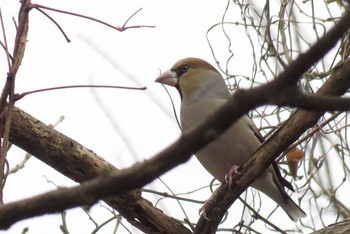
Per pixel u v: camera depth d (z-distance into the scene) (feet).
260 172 25.90
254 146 30.86
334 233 25.49
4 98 20.61
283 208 31.78
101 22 21.25
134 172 11.03
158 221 27.20
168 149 10.94
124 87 21.07
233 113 10.82
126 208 26.55
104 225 28.35
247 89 10.89
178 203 29.37
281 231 30.40
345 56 29.96
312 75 30.94
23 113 24.44
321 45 10.75
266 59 32.24
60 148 25.11
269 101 10.97
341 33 10.73
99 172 25.58
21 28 20.70
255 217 30.96
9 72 20.52
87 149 25.63
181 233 27.50
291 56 31.40
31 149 24.99
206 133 10.86
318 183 32.50
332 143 32.63
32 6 20.72
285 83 10.94
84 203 11.18
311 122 24.63
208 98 32.27
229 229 29.89
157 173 11.03
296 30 31.73
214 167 31.65
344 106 11.66
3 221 11.12
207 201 26.89
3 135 21.47
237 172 26.03
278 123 32.68
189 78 32.68
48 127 25.03
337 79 23.15
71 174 25.71
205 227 26.99
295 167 32.53
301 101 11.49
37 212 11.14
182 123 32.81
